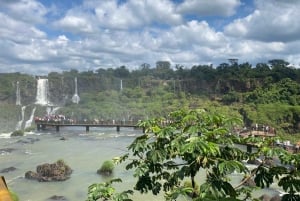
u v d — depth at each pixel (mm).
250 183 14617
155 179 5879
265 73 93062
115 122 64500
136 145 5590
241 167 4754
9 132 72250
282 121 63031
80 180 28047
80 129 69688
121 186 25156
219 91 95438
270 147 5434
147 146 5582
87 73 119438
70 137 56438
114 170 30547
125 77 123875
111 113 88875
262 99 74625
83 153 40906
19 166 33656
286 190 5082
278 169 5219
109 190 5621
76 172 30750
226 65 110875
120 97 101625
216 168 4977
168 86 107188
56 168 29328
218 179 4855
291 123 61656
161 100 97875
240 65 108625
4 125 84625
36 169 30562
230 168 4707
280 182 5184
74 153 40938
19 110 92250
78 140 52781
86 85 110250
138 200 21141
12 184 27094
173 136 5441
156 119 6203
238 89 92188
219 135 5512
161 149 5445
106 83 111812
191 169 5230
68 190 25422
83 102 99625
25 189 25750
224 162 4797
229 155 5387
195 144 4742
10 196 3273
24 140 51875
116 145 47094
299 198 5023
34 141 51281
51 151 42406
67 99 105625
